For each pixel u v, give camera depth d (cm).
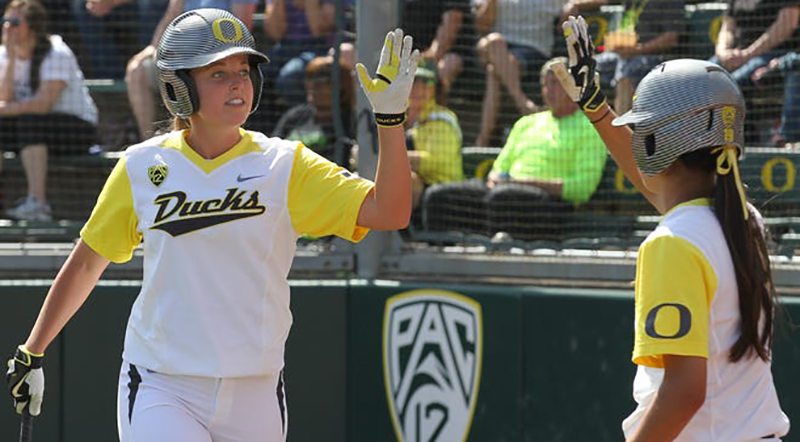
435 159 1766
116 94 2045
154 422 1045
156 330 1056
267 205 1047
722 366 838
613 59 1792
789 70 1692
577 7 1841
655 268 825
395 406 1669
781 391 1496
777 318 1459
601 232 1733
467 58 1812
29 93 1919
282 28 1838
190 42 1020
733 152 848
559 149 1759
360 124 1689
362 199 1032
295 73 1806
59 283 1107
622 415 1568
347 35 1738
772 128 1709
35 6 1911
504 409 1627
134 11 2059
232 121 1037
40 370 1145
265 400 1076
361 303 1681
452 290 1644
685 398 797
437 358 1655
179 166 1059
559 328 1602
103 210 1081
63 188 1930
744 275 827
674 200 871
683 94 838
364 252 1730
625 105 1744
